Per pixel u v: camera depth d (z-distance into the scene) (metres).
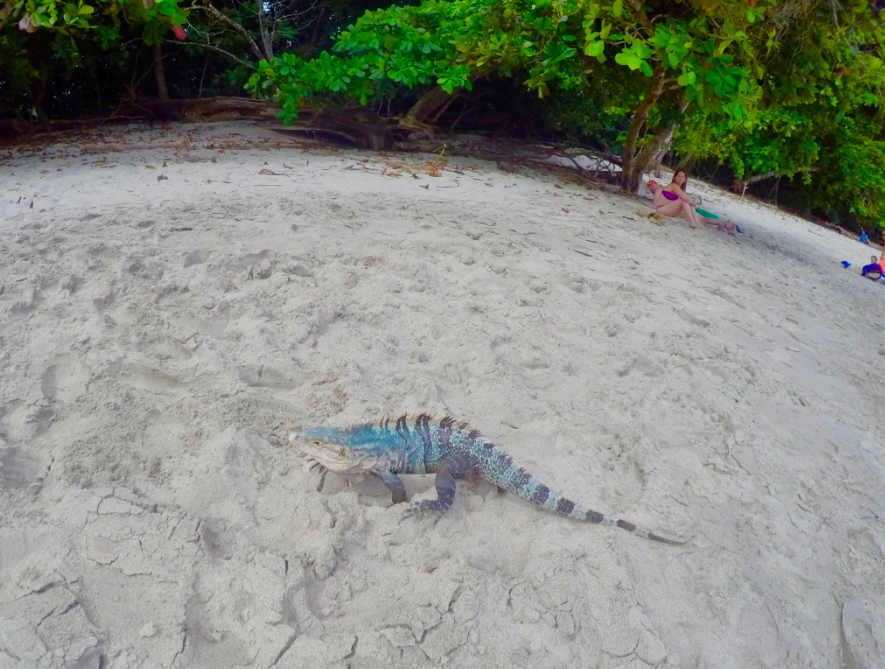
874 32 15.29
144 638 3.18
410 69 14.49
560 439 5.09
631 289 8.37
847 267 16.97
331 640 3.30
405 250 8.07
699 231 14.43
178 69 20.28
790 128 21.78
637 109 17.00
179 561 3.52
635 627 3.70
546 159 19.50
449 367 5.75
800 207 30.14
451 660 3.34
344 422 4.73
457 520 4.19
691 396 6.19
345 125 16.52
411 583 3.70
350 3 20.08
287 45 20.83
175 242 7.25
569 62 15.73
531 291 7.69
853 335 10.03
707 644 3.77
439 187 12.63
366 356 5.69
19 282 5.75
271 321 5.93
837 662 3.97
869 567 4.71
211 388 4.88
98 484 3.90
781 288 11.45
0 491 3.75
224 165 12.53
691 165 27.67
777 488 5.24
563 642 3.55
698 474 5.12
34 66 16.31
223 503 3.95
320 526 3.88
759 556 4.49
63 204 8.96
